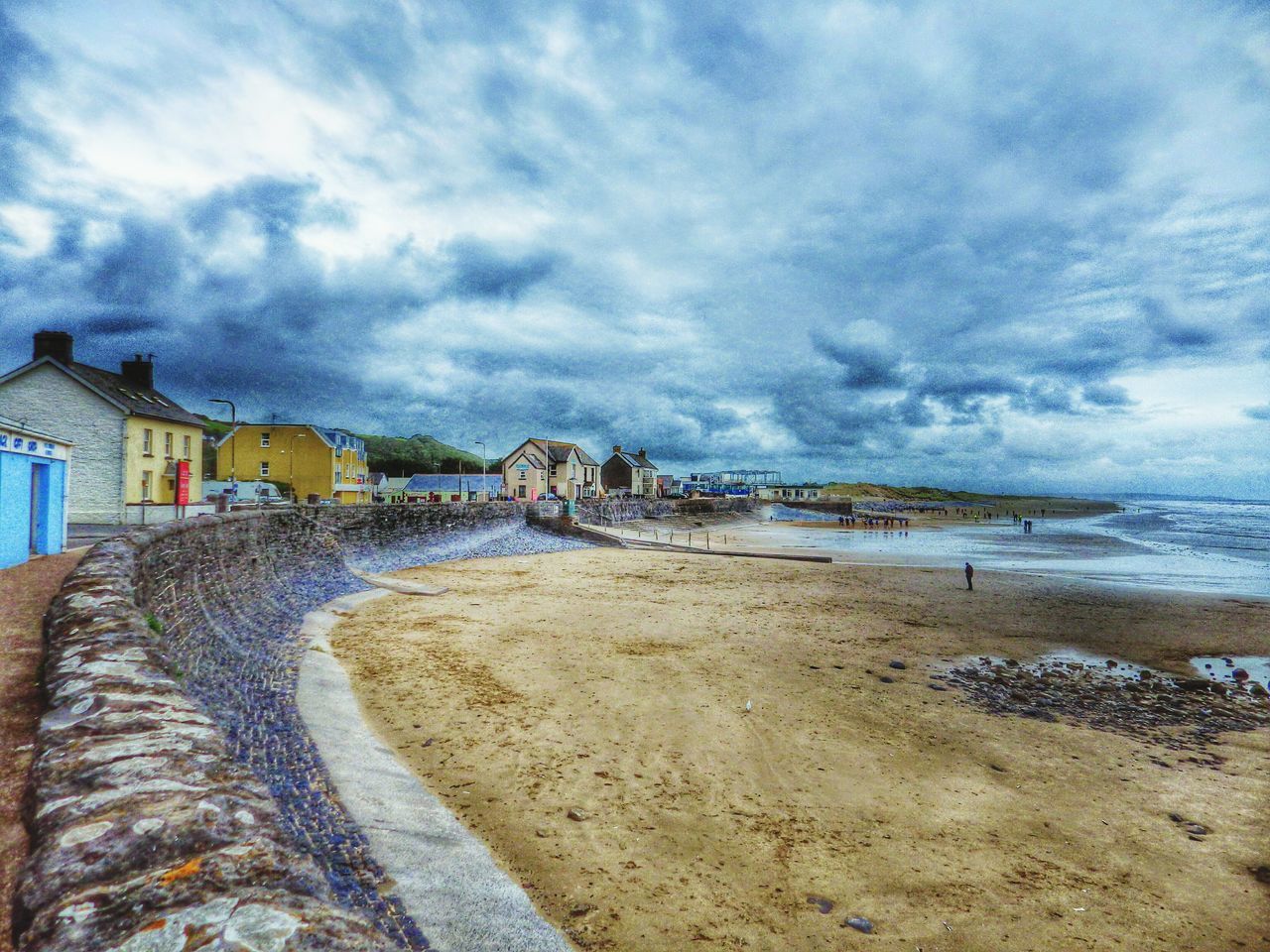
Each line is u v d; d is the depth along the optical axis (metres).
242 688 10.54
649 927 6.28
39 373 27.36
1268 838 8.45
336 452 59.56
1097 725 12.73
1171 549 50.50
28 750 4.57
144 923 2.61
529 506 50.50
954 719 12.62
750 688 13.89
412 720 11.27
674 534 63.59
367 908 5.84
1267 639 20.11
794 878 7.22
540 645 16.89
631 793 9.02
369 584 24.56
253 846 3.33
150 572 11.20
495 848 7.45
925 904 6.84
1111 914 6.80
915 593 27.38
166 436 31.55
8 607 8.58
